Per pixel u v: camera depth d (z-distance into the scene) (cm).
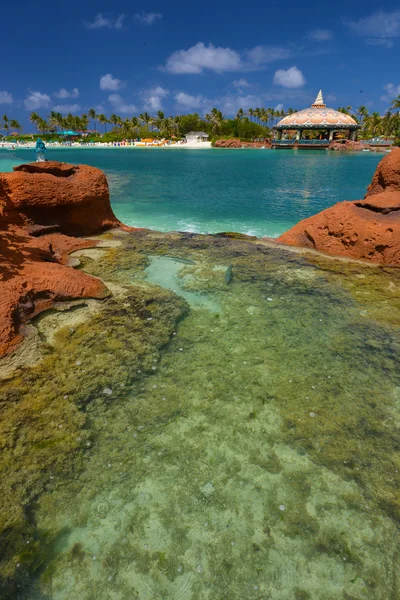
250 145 8900
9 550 290
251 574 282
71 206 964
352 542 302
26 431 388
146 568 284
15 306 538
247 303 661
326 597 270
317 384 469
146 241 978
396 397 450
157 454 373
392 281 763
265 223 1408
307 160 5009
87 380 459
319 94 8431
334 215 955
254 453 377
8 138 10881
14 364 473
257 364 502
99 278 733
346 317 620
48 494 331
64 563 286
